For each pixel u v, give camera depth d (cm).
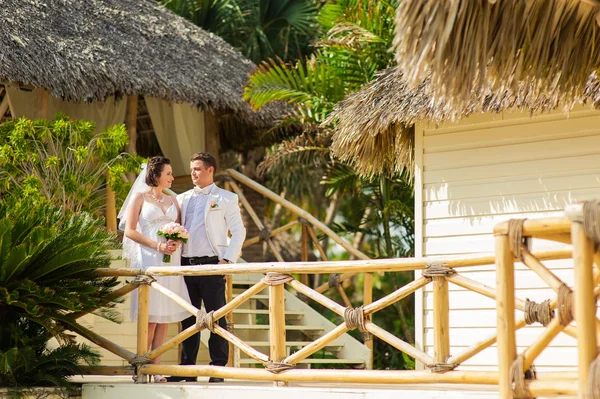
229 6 1378
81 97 866
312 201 1686
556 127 659
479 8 438
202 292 635
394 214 1152
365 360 862
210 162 655
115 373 623
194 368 588
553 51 494
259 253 1426
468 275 688
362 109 698
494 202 681
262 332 920
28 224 619
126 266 805
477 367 670
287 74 1011
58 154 842
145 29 1025
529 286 655
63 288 617
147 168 650
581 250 308
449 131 708
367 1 1013
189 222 650
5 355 584
